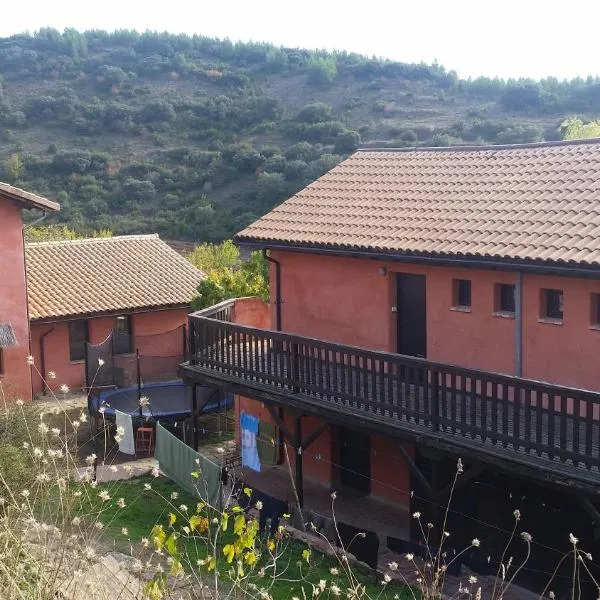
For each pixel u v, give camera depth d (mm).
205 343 17328
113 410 19359
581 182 14430
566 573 12805
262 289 26875
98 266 27984
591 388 12500
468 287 14453
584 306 12461
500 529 13750
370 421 13602
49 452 7945
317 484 17922
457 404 13797
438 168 17672
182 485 16609
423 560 12734
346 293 16516
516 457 11461
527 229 13375
